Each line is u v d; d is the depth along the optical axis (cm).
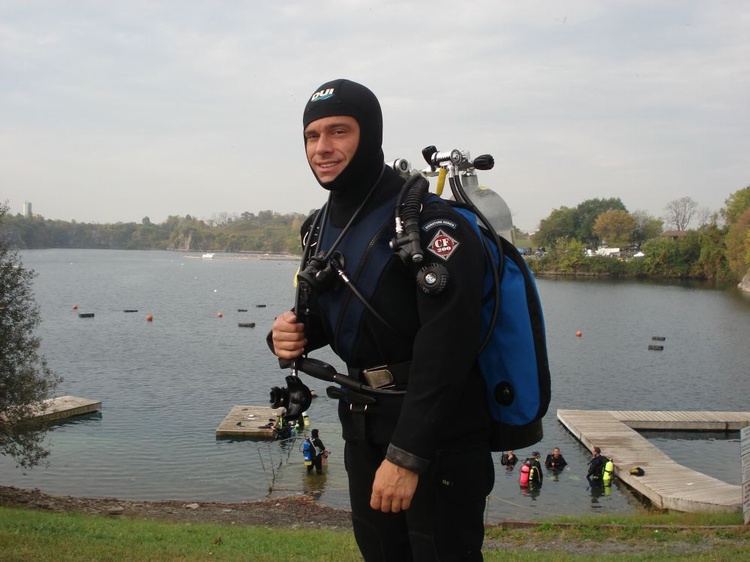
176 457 2353
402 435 210
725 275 13000
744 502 1317
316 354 3259
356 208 246
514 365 230
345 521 1600
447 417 212
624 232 17200
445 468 232
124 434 2650
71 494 1970
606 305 8819
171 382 3738
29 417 1827
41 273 14762
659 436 2825
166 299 9300
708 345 5559
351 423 247
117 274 14950
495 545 1195
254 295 10131
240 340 5444
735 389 3891
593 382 4056
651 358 4909
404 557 254
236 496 1959
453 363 211
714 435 2839
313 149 244
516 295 230
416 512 233
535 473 2108
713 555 944
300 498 1861
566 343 5653
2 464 2239
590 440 2558
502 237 243
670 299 9656
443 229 221
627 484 2116
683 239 14388
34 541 955
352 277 236
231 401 3281
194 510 1677
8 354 1775
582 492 2052
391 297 231
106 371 4044
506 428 243
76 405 3003
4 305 1755
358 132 238
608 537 1244
